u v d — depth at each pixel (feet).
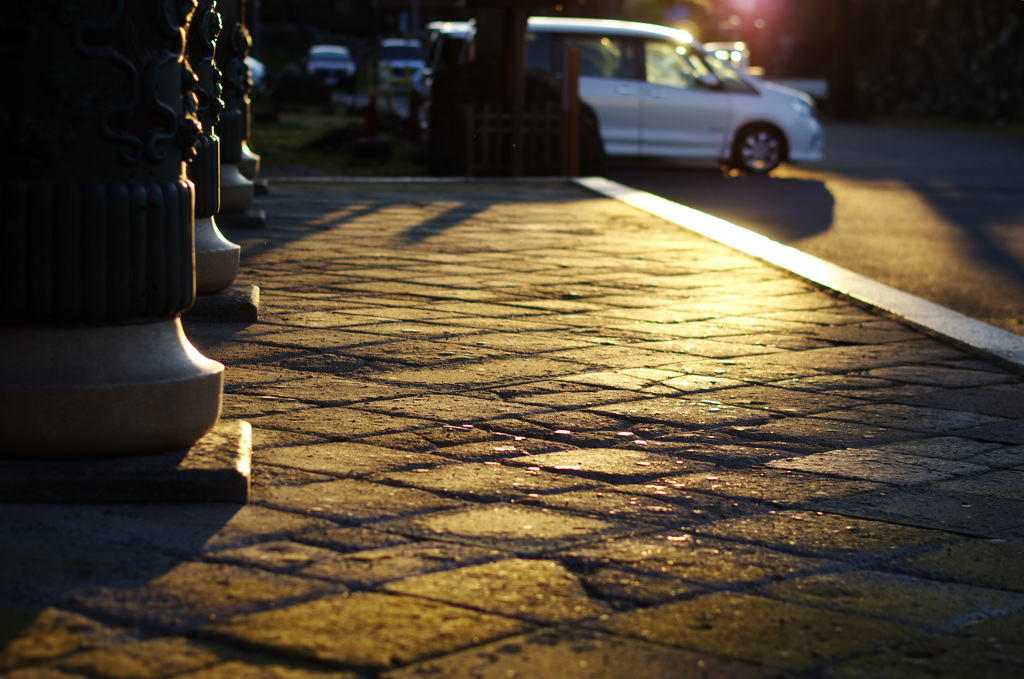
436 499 10.16
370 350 16.34
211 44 12.75
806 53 131.03
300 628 7.32
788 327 19.56
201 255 17.66
